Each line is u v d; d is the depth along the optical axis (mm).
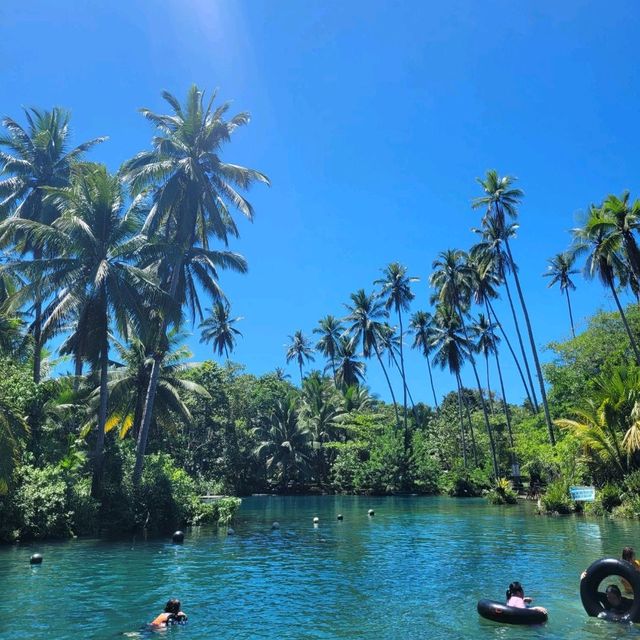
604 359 42562
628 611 10531
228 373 64000
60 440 30516
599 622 10367
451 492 55188
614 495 29203
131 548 20438
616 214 32312
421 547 20656
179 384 35969
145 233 29094
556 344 46562
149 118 30797
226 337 71562
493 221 49562
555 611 11211
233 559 18047
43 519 22703
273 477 65562
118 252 25750
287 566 16734
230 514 31016
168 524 27047
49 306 27141
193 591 13352
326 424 67062
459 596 12703
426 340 65062
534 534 23422
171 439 46125
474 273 54594
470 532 24984
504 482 44031
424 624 10422
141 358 34094
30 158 33594
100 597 12703
